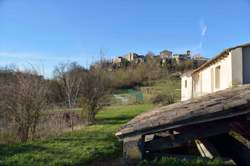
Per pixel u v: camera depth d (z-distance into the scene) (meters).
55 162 7.60
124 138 6.06
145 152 6.22
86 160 7.92
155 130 5.94
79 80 19.08
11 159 7.93
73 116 17.45
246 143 6.96
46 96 13.85
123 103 35.75
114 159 8.21
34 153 8.65
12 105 12.56
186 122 5.82
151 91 44.12
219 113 5.73
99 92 19.97
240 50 14.56
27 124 12.65
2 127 12.69
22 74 13.55
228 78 15.28
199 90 25.72
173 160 5.88
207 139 7.48
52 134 12.89
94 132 13.29
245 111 5.66
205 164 5.73
